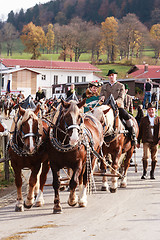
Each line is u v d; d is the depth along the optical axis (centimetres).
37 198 776
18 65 6106
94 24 13262
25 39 11712
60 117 702
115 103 929
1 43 12519
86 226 609
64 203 796
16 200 808
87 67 7050
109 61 11406
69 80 6900
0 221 664
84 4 13988
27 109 724
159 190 927
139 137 1112
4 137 1023
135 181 1055
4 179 1059
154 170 1174
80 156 713
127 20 11275
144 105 3534
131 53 11281
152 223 613
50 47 12056
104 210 727
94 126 817
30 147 674
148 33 11181
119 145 923
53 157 713
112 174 883
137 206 754
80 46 11494
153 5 12988
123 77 7044
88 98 998
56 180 713
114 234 553
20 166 734
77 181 712
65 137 693
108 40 11369
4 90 5494
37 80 5922
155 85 5025
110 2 13938
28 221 656
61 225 621
